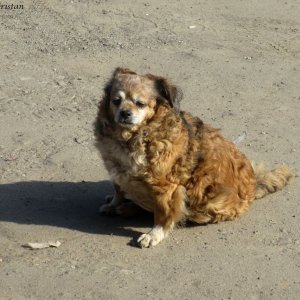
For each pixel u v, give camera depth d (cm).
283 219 248
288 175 261
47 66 338
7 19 380
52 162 271
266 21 390
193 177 237
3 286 217
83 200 254
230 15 395
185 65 343
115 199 246
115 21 382
